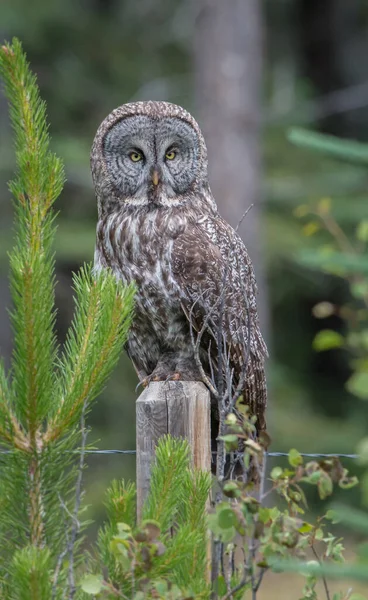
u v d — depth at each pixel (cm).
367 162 830
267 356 1191
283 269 3148
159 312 1083
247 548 756
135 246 1083
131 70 3056
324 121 3481
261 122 2555
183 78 2905
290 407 2947
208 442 855
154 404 848
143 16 3191
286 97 3073
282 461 2792
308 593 765
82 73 3011
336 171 2911
